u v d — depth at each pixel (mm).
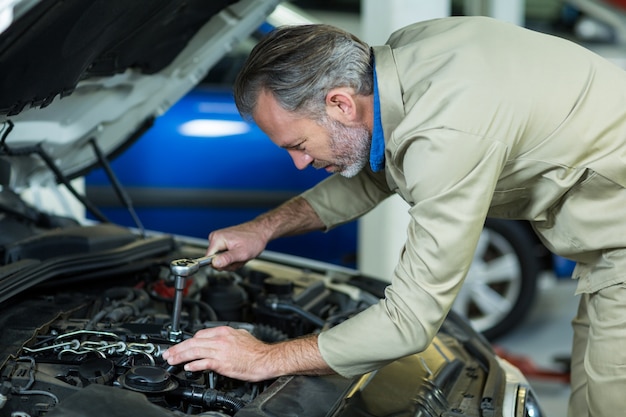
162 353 1771
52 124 2285
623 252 1986
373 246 3682
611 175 1878
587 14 5332
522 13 5316
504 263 4402
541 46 1831
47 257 2289
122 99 2383
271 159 4430
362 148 1815
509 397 1996
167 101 2613
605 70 1896
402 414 1741
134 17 1880
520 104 1719
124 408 1472
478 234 1674
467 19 1864
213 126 4379
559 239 2055
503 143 1683
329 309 2467
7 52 1594
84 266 2215
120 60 2113
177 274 1878
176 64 2379
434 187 1649
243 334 1775
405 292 1685
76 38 1760
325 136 1777
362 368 1736
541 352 4375
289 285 2340
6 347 1759
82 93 2188
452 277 1676
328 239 4559
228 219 4438
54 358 1761
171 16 2029
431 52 1762
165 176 4355
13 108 1849
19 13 1482
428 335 1692
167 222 4395
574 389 2314
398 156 1745
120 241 2463
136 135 2703
